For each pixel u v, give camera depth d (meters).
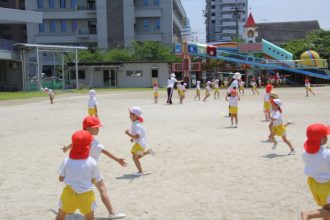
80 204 5.21
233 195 7.19
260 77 55.62
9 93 44.91
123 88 57.78
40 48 51.69
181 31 101.38
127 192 7.57
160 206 6.71
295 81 59.41
